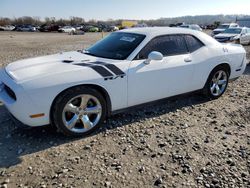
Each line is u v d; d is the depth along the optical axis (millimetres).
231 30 18344
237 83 6809
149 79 4098
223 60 5133
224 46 5316
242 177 2770
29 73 3436
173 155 3186
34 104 3238
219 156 3174
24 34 41031
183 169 2900
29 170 2871
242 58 5582
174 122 4211
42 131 3797
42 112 3314
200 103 5152
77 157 3139
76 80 3430
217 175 2797
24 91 3172
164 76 4270
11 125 4000
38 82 3254
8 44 20609
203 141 3566
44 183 2646
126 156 3166
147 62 4070
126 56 4043
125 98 3951
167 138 3643
